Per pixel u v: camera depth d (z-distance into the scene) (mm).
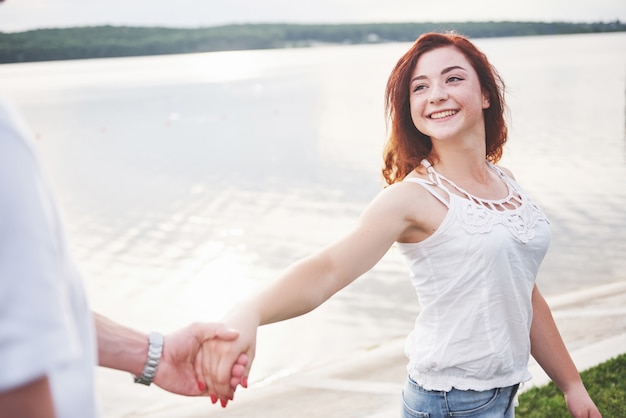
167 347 1904
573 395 2539
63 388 985
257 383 5215
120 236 10617
